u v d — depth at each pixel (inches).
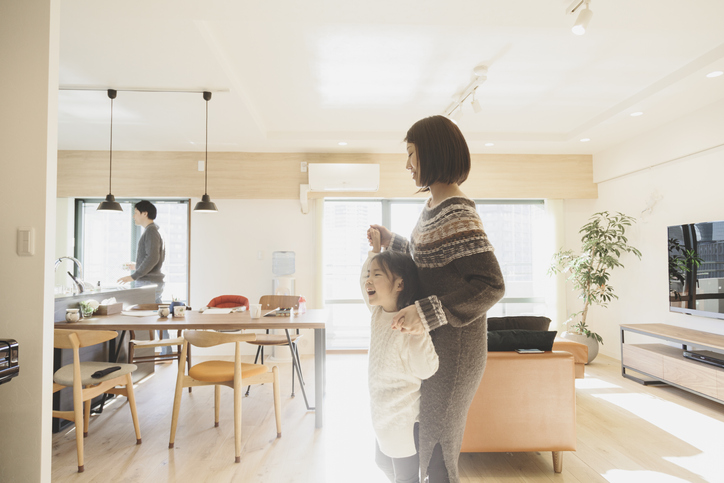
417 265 43.1
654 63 127.5
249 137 187.3
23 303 67.7
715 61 118.4
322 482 90.0
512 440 93.4
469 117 174.4
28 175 68.2
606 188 212.8
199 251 214.4
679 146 164.4
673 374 144.8
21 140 68.3
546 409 93.8
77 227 221.3
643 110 156.9
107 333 99.3
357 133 193.2
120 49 109.3
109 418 127.0
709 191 154.1
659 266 178.2
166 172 209.3
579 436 113.5
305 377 173.8
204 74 124.7
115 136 185.9
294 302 162.7
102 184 207.0
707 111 152.1
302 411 133.1
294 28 107.3
